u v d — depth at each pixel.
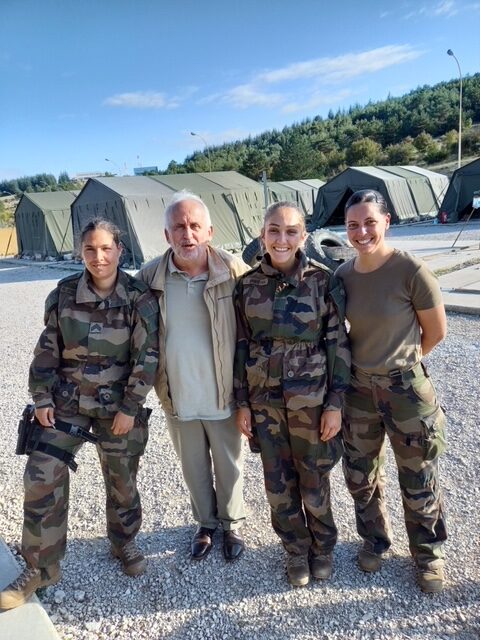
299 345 2.17
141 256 15.47
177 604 2.28
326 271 2.18
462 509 2.74
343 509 2.86
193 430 2.53
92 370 2.22
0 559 2.52
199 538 2.64
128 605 2.30
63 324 2.19
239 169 57.41
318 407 2.18
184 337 2.35
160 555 2.61
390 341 2.10
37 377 2.21
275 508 2.34
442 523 2.27
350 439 2.33
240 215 18.59
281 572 2.43
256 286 2.21
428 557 2.25
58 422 2.23
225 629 2.12
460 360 5.09
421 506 2.21
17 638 2.03
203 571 2.47
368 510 2.38
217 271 2.30
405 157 48.12
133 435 2.32
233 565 2.50
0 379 5.76
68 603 2.32
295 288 2.15
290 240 2.09
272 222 2.08
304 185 28.78
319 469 2.25
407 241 16.06
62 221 20.86
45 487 2.17
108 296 2.21
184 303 2.34
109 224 2.19
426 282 2.03
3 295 12.55
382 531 2.38
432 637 2.00
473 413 3.84
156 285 2.31
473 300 7.29
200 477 2.60
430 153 45.44
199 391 2.42
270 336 2.19
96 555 2.65
